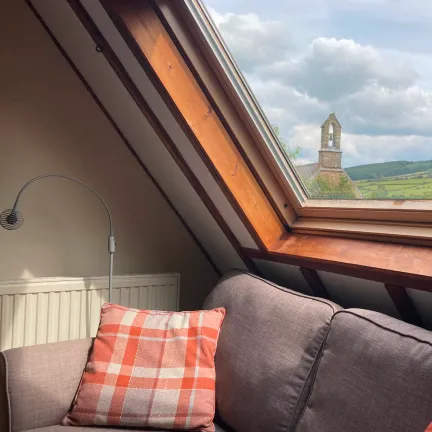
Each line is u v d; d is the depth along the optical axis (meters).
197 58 1.89
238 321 1.94
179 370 1.85
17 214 2.26
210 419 1.79
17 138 2.42
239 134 2.04
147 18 1.79
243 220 2.17
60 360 1.88
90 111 2.57
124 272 2.71
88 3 1.86
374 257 1.67
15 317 2.33
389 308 1.82
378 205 1.79
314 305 1.72
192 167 2.19
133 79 2.02
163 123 2.10
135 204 2.71
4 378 1.76
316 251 1.93
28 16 2.41
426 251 1.55
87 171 2.58
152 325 1.96
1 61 2.37
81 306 2.48
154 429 1.77
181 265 2.87
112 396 1.79
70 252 2.56
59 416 1.82
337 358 1.48
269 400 1.65
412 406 1.21
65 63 2.50
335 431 1.37
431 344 1.28
